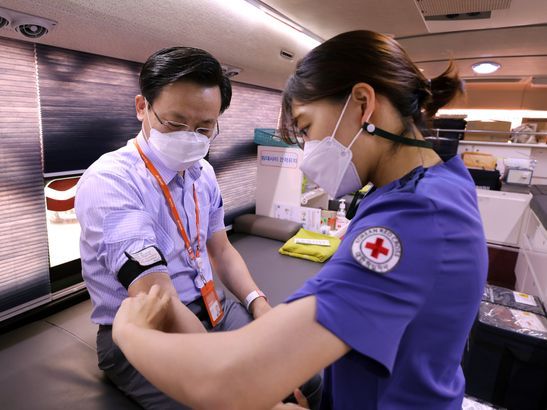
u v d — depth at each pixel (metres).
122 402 1.32
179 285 1.40
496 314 1.95
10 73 1.59
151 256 1.01
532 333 1.78
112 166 1.22
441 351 0.59
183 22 1.71
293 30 2.40
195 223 1.47
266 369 0.47
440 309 0.54
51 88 1.75
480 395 1.91
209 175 1.65
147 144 1.32
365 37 0.63
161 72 1.15
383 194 0.62
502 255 3.49
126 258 1.00
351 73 0.62
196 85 1.17
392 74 0.61
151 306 0.72
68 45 1.68
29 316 1.84
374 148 0.66
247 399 0.48
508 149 3.88
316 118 0.67
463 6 2.05
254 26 2.08
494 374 1.87
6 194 1.67
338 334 0.47
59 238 1.97
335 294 0.49
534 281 2.47
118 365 1.29
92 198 1.13
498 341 1.83
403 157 0.66
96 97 1.95
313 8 2.05
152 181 1.31
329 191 0.76
